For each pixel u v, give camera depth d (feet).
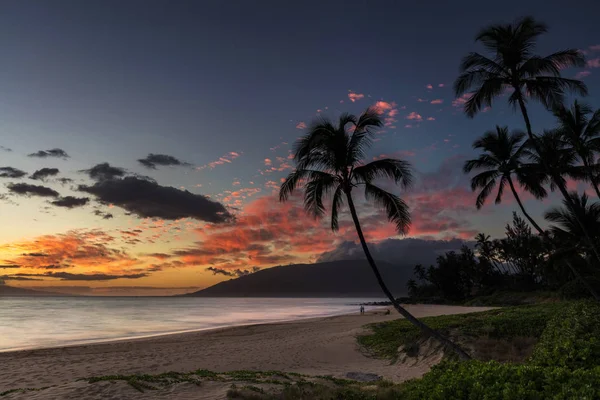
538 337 65.36
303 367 68.95
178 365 71.00
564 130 85.92
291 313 326.24
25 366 69.87
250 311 370.32
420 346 72.49
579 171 91.20
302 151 55.47
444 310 221.46
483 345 64.54
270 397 35.47
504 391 19.84
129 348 93.40
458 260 377.50
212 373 49.49
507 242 289.33
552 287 201.16
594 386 18.28
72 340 125.29
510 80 67.15
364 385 46.06
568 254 93.71
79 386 38.55
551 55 66.33
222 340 109.40
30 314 298.15
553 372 20.86
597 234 103.14
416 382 31.17
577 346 29.89
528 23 65.77
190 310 392.06
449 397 22.63
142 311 360.69
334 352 81.92
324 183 55.93
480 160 90.58
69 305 549.95
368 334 98.99
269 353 82.69
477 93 68.33
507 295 248.11
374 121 56.18
